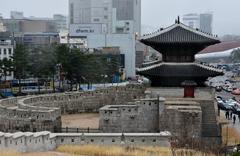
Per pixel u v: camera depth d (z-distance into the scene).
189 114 101.06
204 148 93.00
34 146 85.12
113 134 92.25
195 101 114.31
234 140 108.75
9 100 128.00
